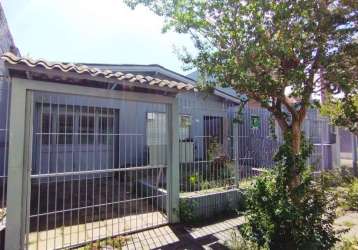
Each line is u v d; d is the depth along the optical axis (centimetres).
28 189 361
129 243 408
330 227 308
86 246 393
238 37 314
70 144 628
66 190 677
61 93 398
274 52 300
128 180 702
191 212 505
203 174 579
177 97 511
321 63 310
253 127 655
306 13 285
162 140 630
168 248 393
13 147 351
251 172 630
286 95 357
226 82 349
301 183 306
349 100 351
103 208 567
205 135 598
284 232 295
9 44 830
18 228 348
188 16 340
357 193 670
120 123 759
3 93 593
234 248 368
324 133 996
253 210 330
